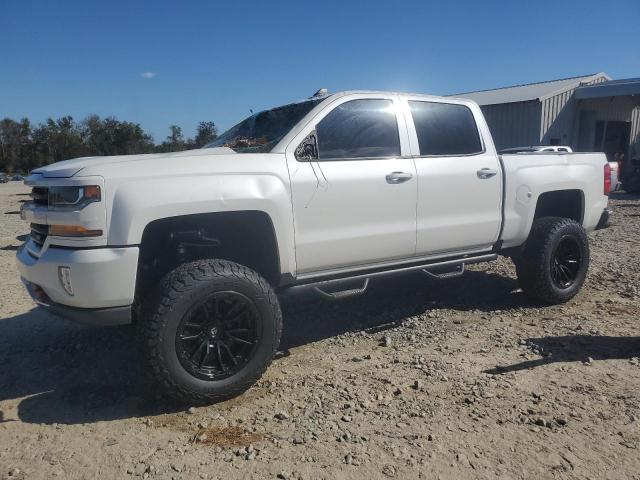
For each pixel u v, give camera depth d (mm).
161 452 3078
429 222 4758
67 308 3553
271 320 3740
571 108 23297
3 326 5359
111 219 3381
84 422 3455
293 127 4199
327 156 4266
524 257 5594
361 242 4387
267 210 3859
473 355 4414
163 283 3457
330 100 4352
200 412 3553
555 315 5406
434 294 6203
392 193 4492
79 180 3361
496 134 24141
